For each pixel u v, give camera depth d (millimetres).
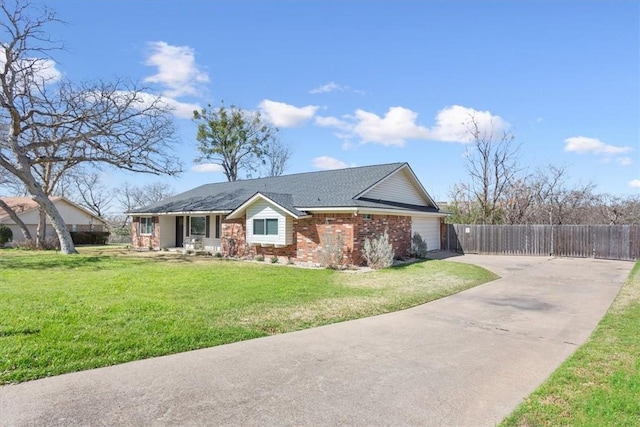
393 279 11594
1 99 17625
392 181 18594
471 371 4535
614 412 3350
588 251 18766
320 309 7598
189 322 6312
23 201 34281
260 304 7859
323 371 4453
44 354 4660
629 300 8773
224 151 39000
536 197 27891
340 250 14562
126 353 4867
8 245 26812
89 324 6020
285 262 16297
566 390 3867
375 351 5219
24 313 6652
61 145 20094
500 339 5902
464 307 8172
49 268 13875
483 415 3438
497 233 20969
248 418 3312
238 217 18484
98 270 13352
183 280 11000
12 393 3715
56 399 3607
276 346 5375
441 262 16016
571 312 7770
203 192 25438
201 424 3197
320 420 3299
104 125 19438
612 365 4582
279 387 3982
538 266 15445
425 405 3625
